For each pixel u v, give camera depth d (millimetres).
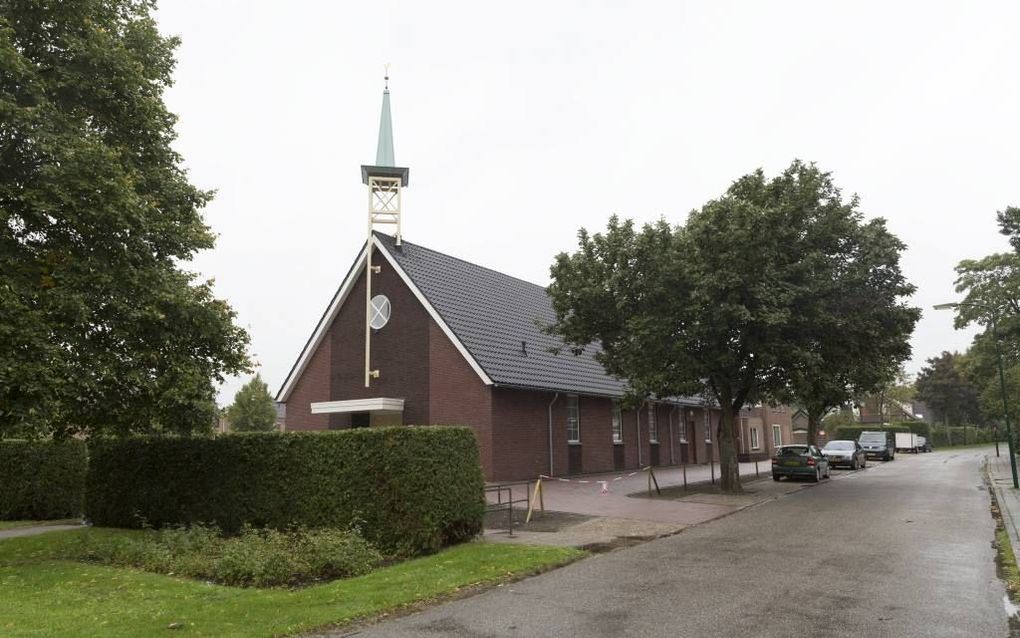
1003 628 7699
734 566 11312
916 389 92875
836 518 17078
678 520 16922
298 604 8641
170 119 15008
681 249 22016
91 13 13359
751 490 24641
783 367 22625
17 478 18984
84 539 14172
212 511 15188
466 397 26391
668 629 7723
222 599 9000
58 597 9109
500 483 25438
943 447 79500
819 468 29703
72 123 12820
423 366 27703
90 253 12695
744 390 23906
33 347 11188
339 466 13469
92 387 12258
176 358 13781
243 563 10359
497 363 27078
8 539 14867
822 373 22297
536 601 9070
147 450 16484
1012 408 40219
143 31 14781
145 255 13602
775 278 21109
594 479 27969
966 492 23484
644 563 11688
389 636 7535
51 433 14195
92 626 7621
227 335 14742
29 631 7395
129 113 13938
